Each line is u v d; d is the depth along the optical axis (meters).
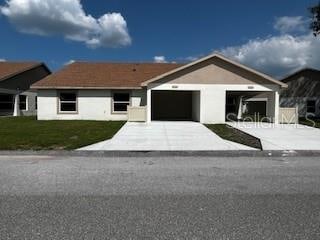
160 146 13.11
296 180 7.54
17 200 5.92
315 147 12.95
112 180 7.49
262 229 4.61
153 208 5.50
